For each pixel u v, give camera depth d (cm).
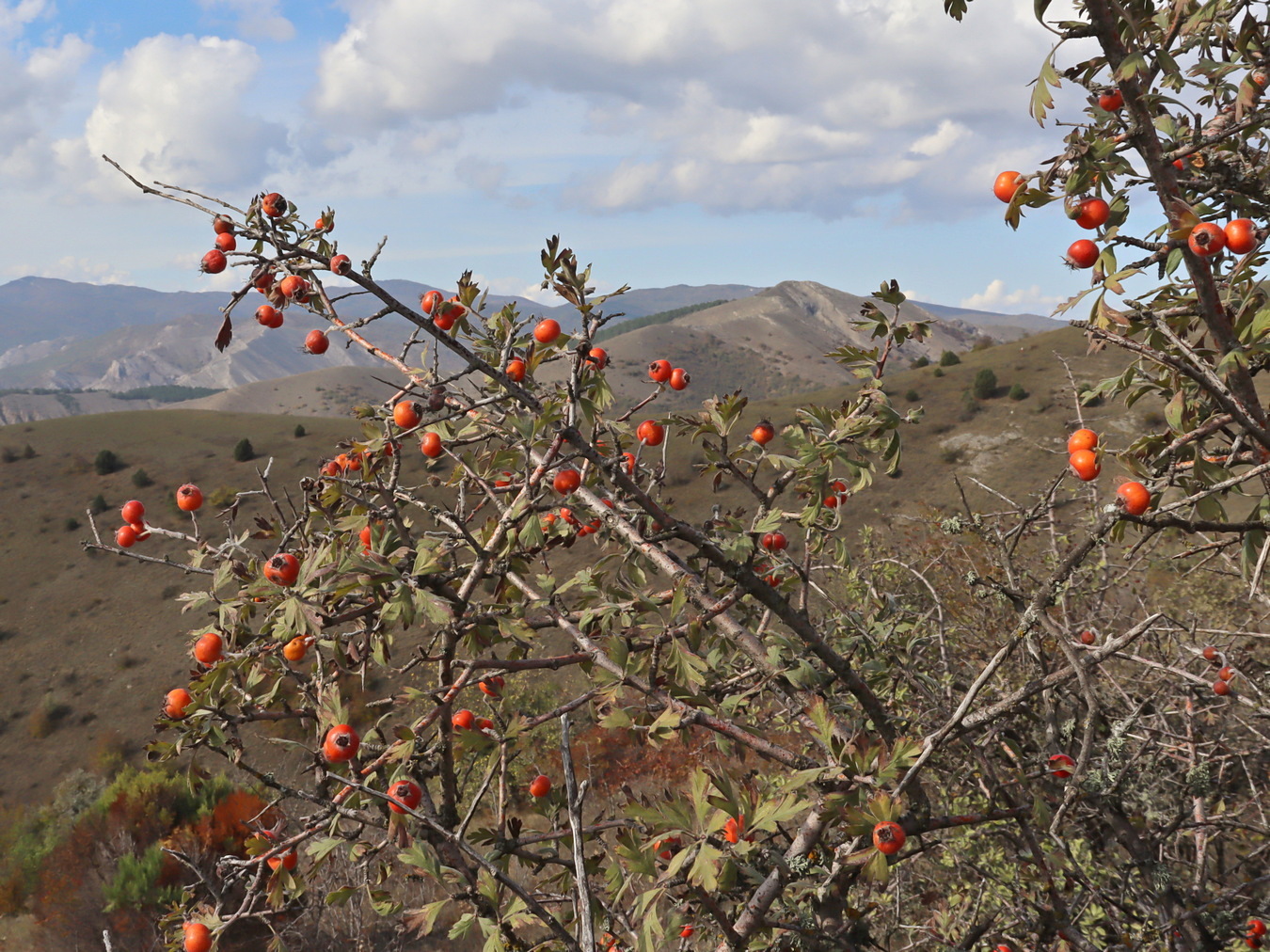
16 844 1458
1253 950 306
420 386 236
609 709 215
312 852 202
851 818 185
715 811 181
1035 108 219
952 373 7069
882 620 299
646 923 166
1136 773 370
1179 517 194
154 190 228
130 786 1235
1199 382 210
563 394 224
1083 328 226
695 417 257
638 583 250
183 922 216
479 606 222
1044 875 285
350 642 236
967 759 333
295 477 7075
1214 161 232
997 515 250
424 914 201
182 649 4997
